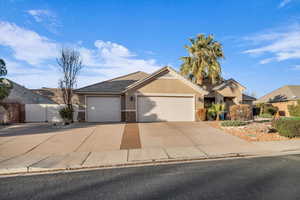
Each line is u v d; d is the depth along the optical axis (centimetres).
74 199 379
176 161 646
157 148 787
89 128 1234
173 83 1628
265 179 471
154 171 544
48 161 625
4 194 407
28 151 746
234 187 426
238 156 703
